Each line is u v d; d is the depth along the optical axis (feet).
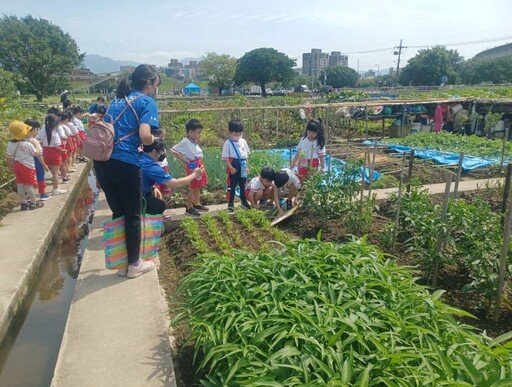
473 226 14.94
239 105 88.53
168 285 16.75
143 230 16.72
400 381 7.84
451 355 8.80
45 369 13.75
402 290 11.07
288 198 25.45
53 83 172.35
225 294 10.70
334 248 12.79
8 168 31.14
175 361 11.75
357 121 69.92
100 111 38.73
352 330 9.23
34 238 22.90
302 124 62.69
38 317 17.34
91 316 13.38
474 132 58.03
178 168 30.91
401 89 168.96
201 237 21.01
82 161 46.88
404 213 18.92
